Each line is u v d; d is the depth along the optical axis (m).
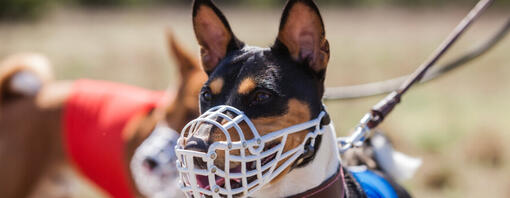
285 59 2.97
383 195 3.43
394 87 5.03
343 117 10.38
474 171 8.02
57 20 31.30
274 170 2.81
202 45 3.37
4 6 29.17
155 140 4.74
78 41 21.91
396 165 4.16
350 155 4.15
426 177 7.77
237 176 2.65
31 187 5.95
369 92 5.20
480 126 9.69
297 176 2.98
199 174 2.68
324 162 3.03
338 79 14.68
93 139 5.35
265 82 2.84
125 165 5.14
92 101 5.62
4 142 5.79
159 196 4.64
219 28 3.29
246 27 26.39
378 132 4.37
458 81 14.55
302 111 2.87
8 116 5.89
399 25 29.02
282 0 46.38
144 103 5.30
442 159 8.34
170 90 5.27
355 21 31.47
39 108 5.81
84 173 5.61
